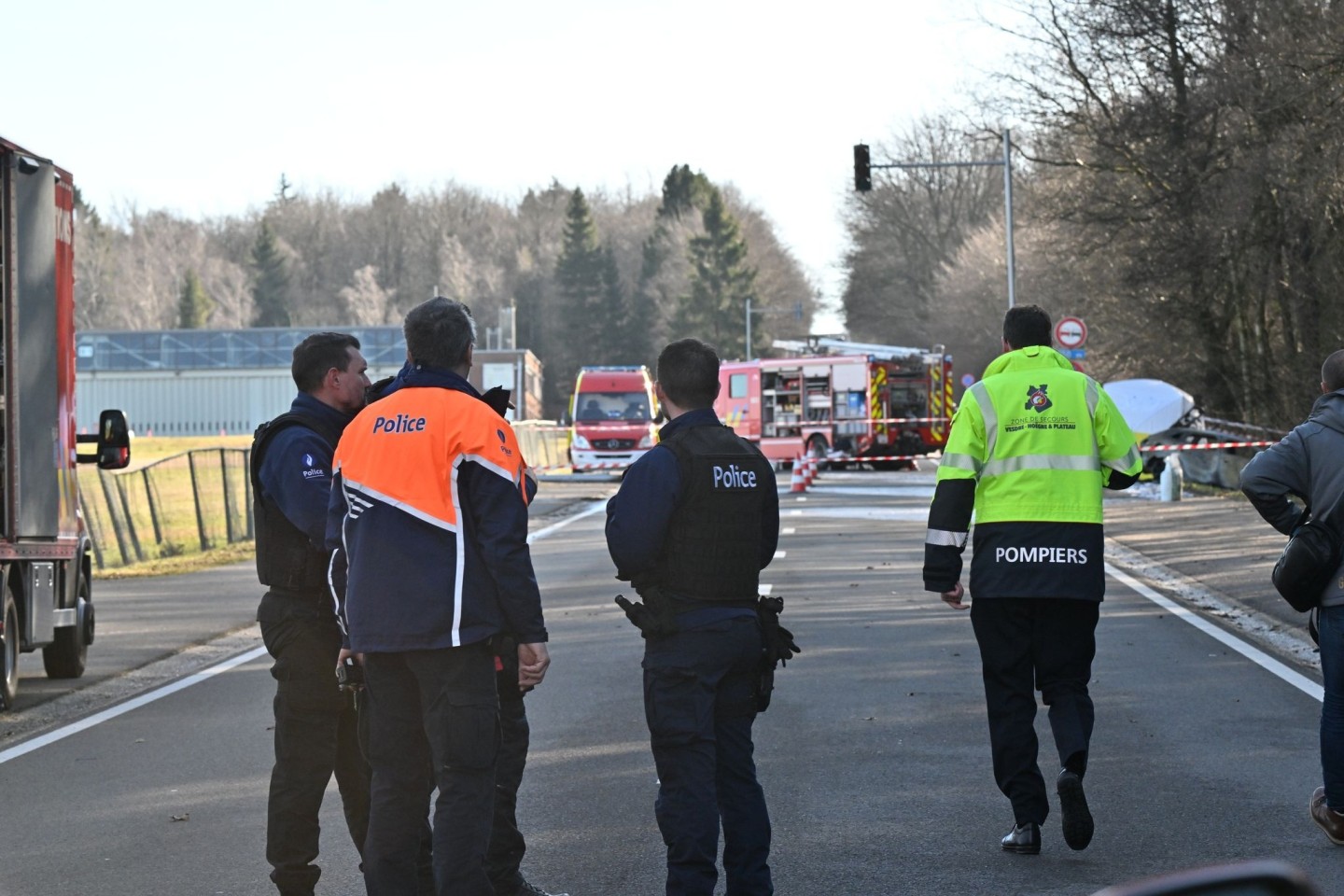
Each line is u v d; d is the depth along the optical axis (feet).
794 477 186.09
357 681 26.84
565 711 49.57
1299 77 153.28
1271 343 189.78
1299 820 34.63
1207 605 75.92
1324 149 153.28
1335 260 166.61
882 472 237.04
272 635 29.17
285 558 28.86
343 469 26.00
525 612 25.27
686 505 27.25
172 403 498.69
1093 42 182.70
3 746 46.39
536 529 134.00
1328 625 32.68
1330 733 32.48
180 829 35.94
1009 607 32.89
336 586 26.30
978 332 400.26
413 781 25.80
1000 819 35.22
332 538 26.37
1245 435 180.24
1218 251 174.70
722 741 27.89
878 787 38.45
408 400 25.80
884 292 475.31
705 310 602.03
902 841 33.47
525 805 37.29
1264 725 45.57
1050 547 32.53
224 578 99.35
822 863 31.83
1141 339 201.57
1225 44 168.45
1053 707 32.60
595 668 58.18
